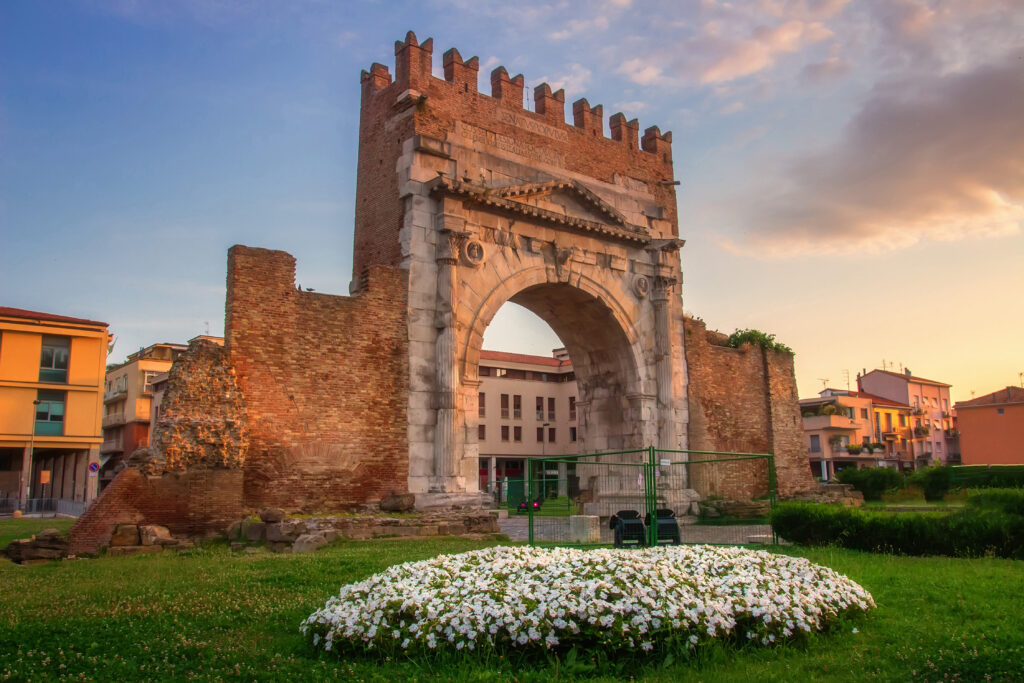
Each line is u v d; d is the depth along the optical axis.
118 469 23.20
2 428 51.56
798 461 40.72
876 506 34.41
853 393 88.50
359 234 31.22
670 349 35.47
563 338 37.12
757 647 9.53
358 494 26.17
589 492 35.75
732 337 40.69
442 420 27.88
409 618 9.51
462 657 8.87
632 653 8.92
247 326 24.92
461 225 29.20
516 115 32.69
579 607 9.13
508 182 31.62
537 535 25.12
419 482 27.48
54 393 53.94
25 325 52.88
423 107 29.72
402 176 29.38
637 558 11.29
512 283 30.83
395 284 28.12
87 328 54.88
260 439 24.61
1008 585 12.96
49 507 51.22
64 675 8.39
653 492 19.08
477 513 26.41
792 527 20.84
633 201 36.47
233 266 25.09
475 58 31.80
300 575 14.79
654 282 35.97
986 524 17.36
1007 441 76.62
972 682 7.98
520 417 77.06
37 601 12.63
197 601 12.45
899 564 16.00
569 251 32.59
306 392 25.67
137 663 8.95
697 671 8.66
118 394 74.44
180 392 23.36
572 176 34.19
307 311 26.19
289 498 24.84
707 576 11.00
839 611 10.69
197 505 22.75
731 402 38.31
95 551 20.58
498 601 9.52
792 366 41.88
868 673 8.38
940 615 11.10
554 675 8.43
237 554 20.28
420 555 18.30
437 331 28.70
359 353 26.97
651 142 38.50
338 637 9.41
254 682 8.31
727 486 36.88
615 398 35.78
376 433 26.86
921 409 93.19
